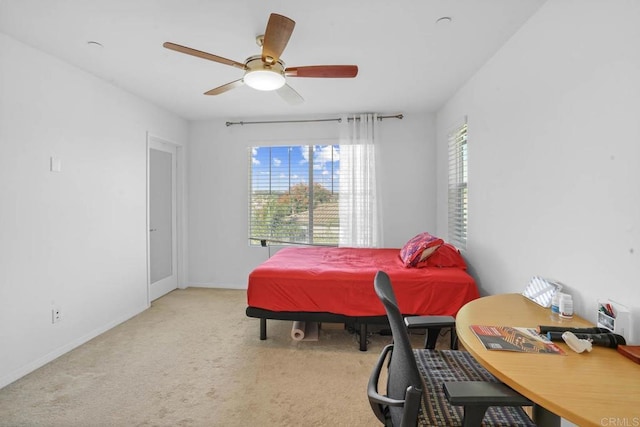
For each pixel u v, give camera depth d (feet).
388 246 13.84
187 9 6.22
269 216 14.52
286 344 8.96
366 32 7.06
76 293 8.88
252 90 10.84
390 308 3.31
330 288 8.52
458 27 6.84
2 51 7.00
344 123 13.64
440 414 3.69
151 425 5.71
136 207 11.41
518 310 5.36
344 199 13.71
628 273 4.19
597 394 2.99
